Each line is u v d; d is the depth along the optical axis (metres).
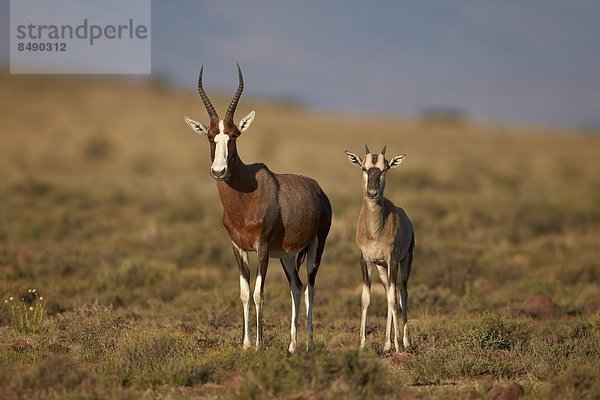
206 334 43.34
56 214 92.12
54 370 30.80
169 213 96.31
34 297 52.31
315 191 41.41
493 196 120.62
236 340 40.72
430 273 61.88
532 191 144.50
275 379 29.73
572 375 30.61
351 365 30.41
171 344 36.75
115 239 79.81
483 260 69.19
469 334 40.00
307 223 39.72
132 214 100.81
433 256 69.81
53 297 53.31
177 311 50.84
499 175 168.88
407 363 35.84
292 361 30.83
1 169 159.75
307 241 40.28
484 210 98.06
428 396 30.27
